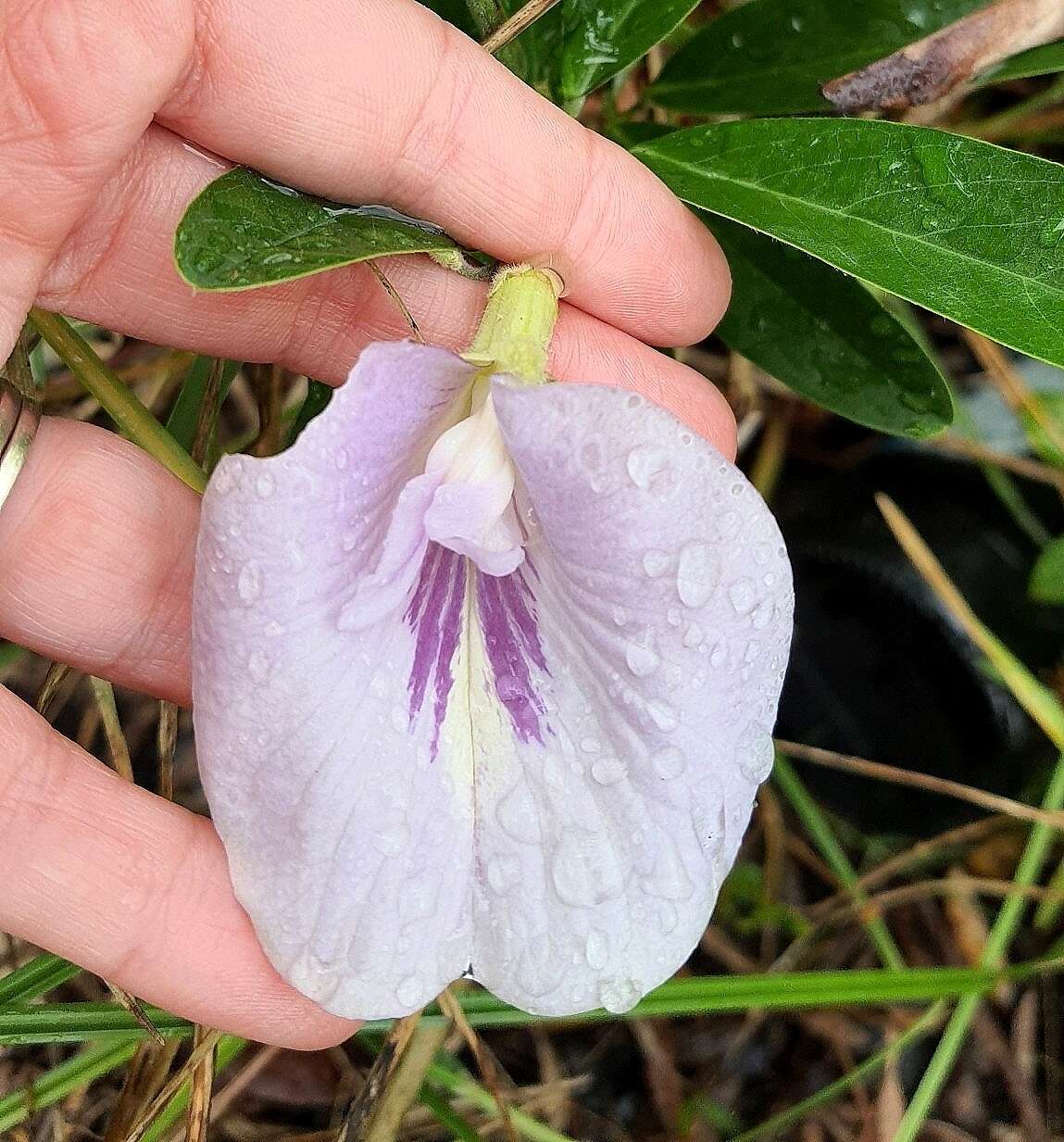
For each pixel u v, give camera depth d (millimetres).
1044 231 85
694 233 99
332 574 70
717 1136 130
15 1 75
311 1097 128
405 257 96
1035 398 135
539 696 81
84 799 86
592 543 70
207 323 99
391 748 78
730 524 69
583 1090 134
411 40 87
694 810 76
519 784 82
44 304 97
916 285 86
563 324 101
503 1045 135
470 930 84
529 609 80
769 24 103
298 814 76
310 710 73
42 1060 125
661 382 103
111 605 96
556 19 102
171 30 79
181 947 87
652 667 72
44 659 141
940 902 139
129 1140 95
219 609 69
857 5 99
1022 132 141
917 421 105
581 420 66
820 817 131
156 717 141
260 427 117
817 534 149
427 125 89
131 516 94
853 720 144
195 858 88
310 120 87
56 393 135
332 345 102
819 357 107
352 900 79
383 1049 105
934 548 146
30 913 85
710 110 109
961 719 141
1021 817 122
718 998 106
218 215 78
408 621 79
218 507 67
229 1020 91
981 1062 132
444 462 75
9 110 77
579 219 95
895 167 90
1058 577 130
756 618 71
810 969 137
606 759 78
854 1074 120
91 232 92
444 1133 125
